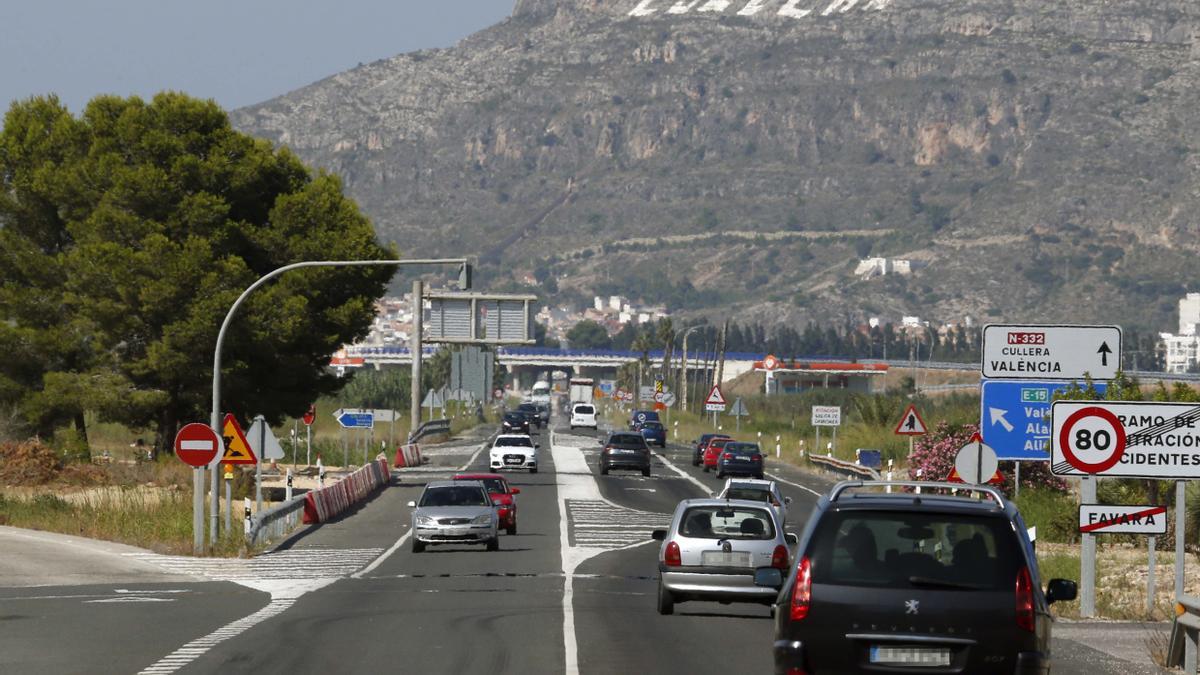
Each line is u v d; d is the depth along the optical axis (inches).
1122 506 2174.0
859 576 1111.6
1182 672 1630.2
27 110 5546.3
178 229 5280.5
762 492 3248.0
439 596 2417.6
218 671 1539.1
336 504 4429.1
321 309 5516.7
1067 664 1685.5
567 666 1594.5
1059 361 2719.0
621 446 6082.7
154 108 5438.0
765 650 1774.1
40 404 5280.5
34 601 2287.2
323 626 1961.1
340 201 5531.5
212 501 3272.6
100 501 4207.7
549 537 3774.6
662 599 2172.7
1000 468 4069.9
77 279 5196.9
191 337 5064.0
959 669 1093.1
